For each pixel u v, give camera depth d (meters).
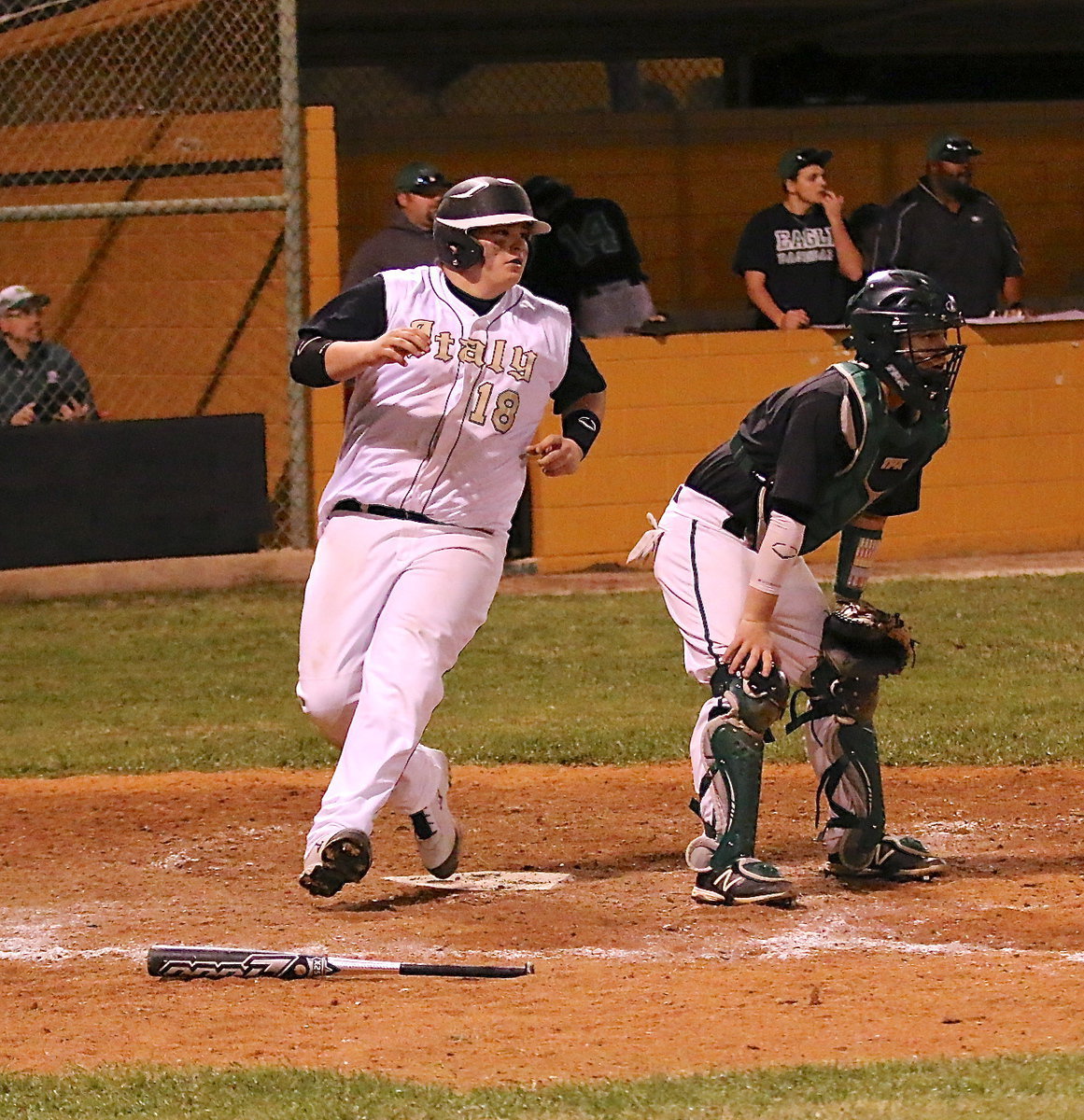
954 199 45.91
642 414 45.03
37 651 36.62
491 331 18.73
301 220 43.97
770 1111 12.46
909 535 46.50
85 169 46.84
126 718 31.11
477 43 56.12
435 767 20.00
